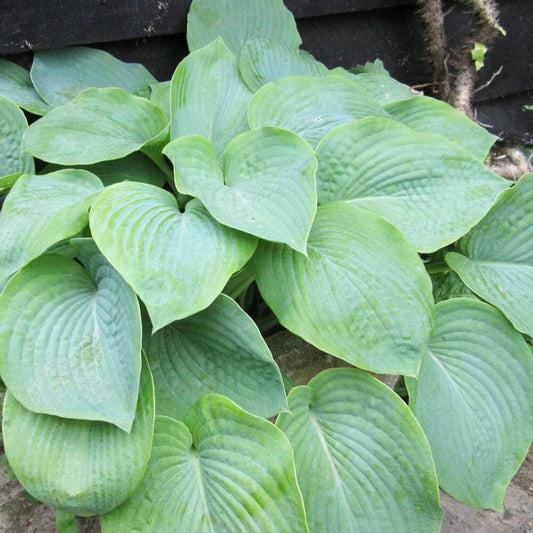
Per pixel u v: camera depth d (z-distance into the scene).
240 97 1.28
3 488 1.23
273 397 0.92
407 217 1.08
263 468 0.87
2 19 1.34
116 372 0.86
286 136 1.04
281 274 0.98
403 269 0.97
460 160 1.10
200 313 0.94
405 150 1.11
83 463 0.85
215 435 0.90
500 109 2.21
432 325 0.95
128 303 0.87
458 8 1.87
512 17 2.02
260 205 0.97
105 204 0.93
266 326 1.28
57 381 0.86
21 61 1.43
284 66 1.37
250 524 0.86
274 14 1.56
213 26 1.50
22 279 0.90
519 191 1.11
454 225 1.05
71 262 0.97
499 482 1.01
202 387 0.96
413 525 0.94
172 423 0.90
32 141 1.12
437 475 0.99
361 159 1.12
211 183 1.02
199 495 0.89
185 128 1.19
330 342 0.93
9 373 0.86
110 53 1.53
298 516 0.85
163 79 1.63
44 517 1.19
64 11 1.39
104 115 1.19
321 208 1.06
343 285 0.96
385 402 0.95
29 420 0.87
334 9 1.71
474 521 1.29
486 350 1.05
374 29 1.82
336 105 1.24
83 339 0.90
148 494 0.88
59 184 1.04
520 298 1.08
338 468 0.94
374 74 1.49
